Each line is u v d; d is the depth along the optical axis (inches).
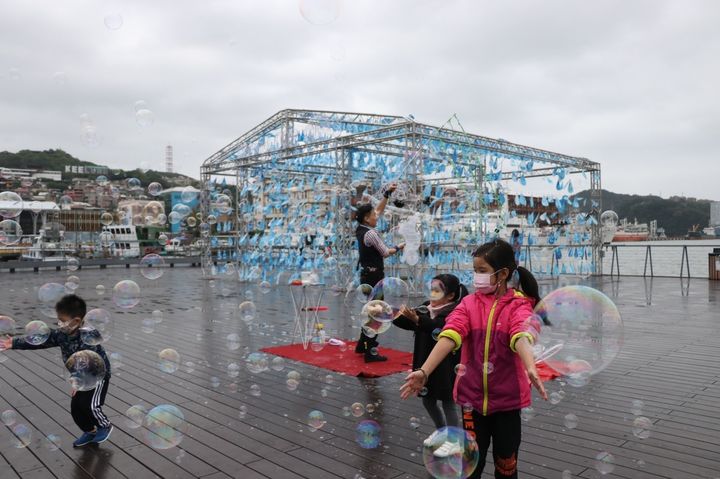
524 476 89.0
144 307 330.6
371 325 118.3
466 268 410.3
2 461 99.7
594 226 509.7
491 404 66.9
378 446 104.9
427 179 508.4
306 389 146.3
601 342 89.8
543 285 425.1
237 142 496.1
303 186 468.4
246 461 98.3
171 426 114.7
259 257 491.5
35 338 108.4
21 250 811.4
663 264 527.8
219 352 197.0
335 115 405.4
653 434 107.7
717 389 139.3
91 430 107.9
